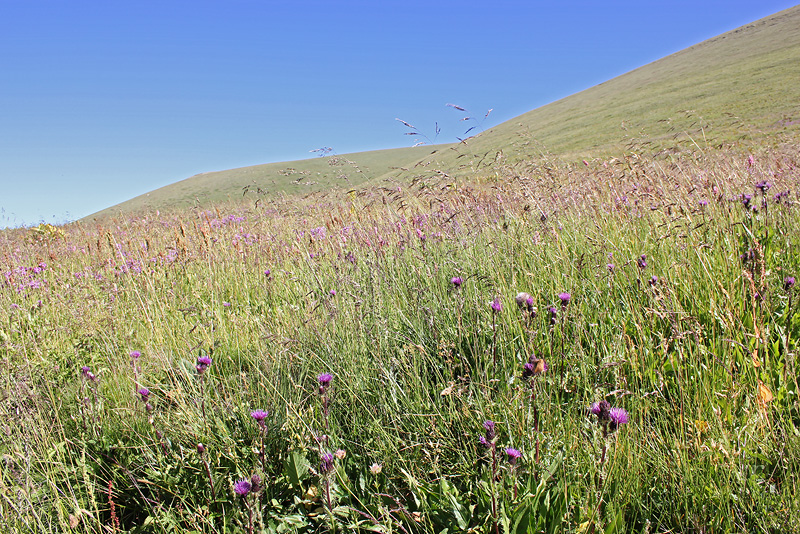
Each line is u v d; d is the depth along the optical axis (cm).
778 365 228
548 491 172
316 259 467
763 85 4116
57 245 940
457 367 266
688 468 179
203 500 205
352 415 241
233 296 480
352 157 7588
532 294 327
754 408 205
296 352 288
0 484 193
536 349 263
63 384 306
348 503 195
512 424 207
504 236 418
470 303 297
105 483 222
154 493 210
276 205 838
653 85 6284
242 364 325
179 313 411
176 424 243
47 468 217
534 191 509
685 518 171
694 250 326
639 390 221
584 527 160
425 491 190
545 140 4538
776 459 185
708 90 4653
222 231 707
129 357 317
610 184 540
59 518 185
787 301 263
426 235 451
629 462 179
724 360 229
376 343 281
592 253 365
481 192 549
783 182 478
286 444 225
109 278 533
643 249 362
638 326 250
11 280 557
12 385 265
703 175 491
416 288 337
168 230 928
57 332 399
